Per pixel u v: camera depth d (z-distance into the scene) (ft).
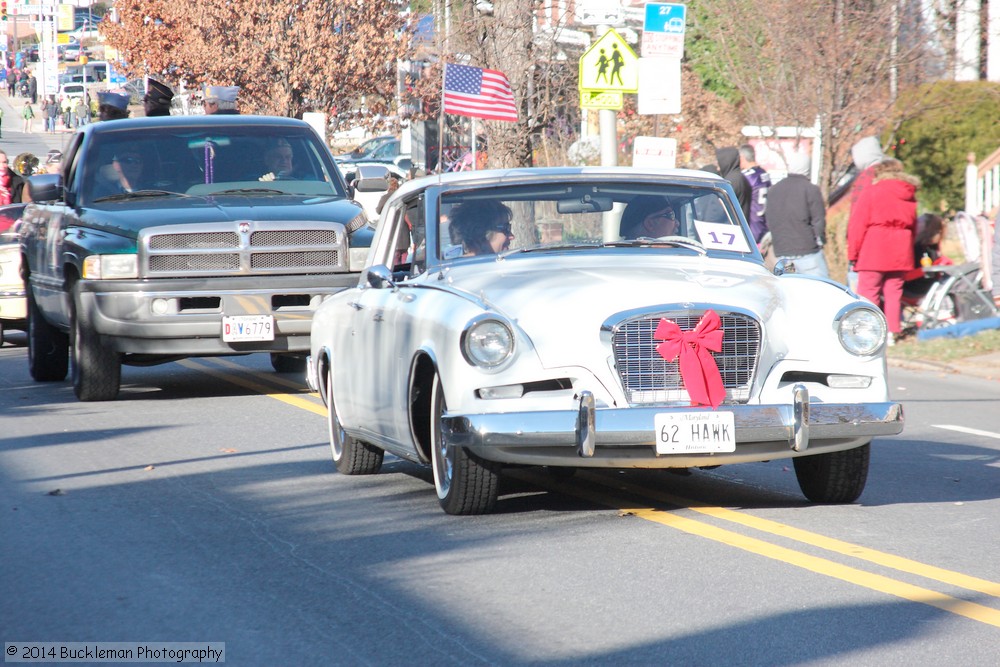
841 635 38.86
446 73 146.51
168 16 264.72
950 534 51.42
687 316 51.98
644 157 122.62
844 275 140.97
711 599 42.73
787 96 144.97
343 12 248.52
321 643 39.14
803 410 51.29
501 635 39.45
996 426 80.43
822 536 51.11
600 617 41.01
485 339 51.11
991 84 155.84
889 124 153.99
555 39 178.40
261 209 93.61
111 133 100.78
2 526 54.80
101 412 87.71
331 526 53.93
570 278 54.80
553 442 50.19
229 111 134.41
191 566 47.93
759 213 125.70
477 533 52.16
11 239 125.70
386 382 58.65
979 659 36.68
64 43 614.75
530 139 173.37
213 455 71.46
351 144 358.02
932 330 117.19
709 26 172.04
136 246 90.27
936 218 121.80
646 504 57.41
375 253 65.51
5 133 506.48
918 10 146.51
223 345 91.97
